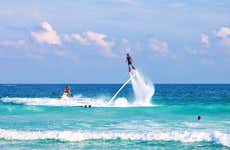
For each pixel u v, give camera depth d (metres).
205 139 57.62
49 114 92.44
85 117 86.44
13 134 61.22
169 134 59.94
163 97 181.25
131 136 59.66
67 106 109.25
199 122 77.69
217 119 83.00
